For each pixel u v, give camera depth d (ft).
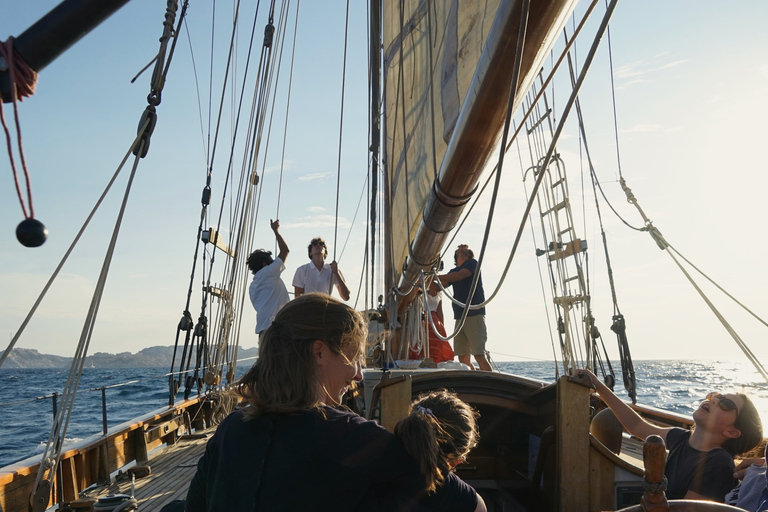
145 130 9.20
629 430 11.02
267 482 4.91
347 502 4.93
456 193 9.99
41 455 15.12
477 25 8.87
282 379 5.16
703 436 9.61
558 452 9.89
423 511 5.17
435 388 12.42
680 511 5.33
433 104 11.62
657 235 11.66
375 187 21.40
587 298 23.54
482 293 24.03
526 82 7.25
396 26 17.20
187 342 28.30
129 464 21.50
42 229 4.19
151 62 9.34
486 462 13.88
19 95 4.19
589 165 19.93
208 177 27.09
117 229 9.39
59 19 4.04
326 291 23.16
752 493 8.34
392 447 5.09
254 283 21.52
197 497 5.74
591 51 5.85
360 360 5.62
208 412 30.45
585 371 10.14
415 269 15.71
